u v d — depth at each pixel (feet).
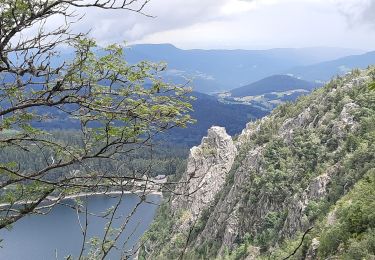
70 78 33.58
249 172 437.17
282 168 393.50
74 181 36.86
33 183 36.83
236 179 465.06
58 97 36.65
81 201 35.68
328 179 316.19
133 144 36.70
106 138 35.42
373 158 282.77
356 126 357.61
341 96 418.31
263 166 418.72
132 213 34.37
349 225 170.30
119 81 35.06
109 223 33.60
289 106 556.51
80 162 35.24
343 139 360.07
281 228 343.87
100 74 34.42
